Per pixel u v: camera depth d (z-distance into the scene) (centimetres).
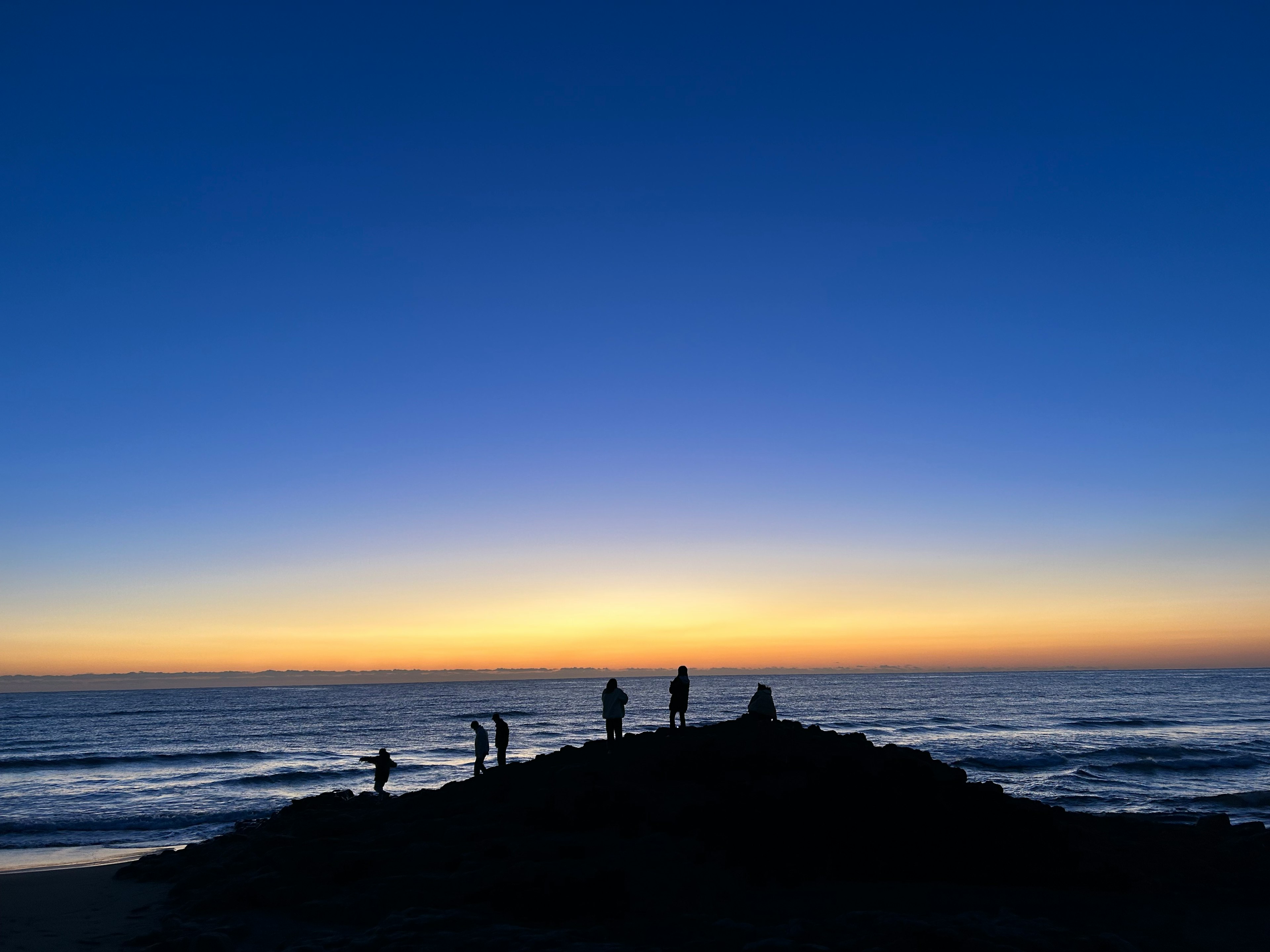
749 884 1438
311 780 4544
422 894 1366
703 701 15150
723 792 1656
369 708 14400
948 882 1514
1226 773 4475
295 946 1173
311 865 1552
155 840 2867
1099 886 1514
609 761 1819
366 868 1509
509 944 1111
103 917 1518
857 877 1515
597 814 1582
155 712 13250
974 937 1115
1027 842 1603
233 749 6462
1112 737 6675
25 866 2322
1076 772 4484
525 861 1420
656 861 1397
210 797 4009
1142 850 1775
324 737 7788
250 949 1222
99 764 5466
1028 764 4725
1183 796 3684
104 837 2934
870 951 1070
